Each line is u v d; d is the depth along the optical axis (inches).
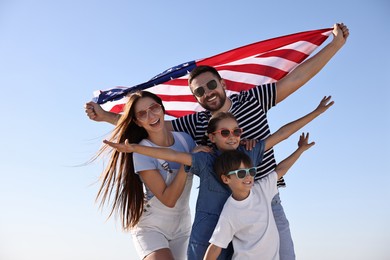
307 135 69.7
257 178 66.6
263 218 60.1
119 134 70.7
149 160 66.6
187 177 68.0
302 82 71.9
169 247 69.5
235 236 60.1
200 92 67.7
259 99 70.0
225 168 59.8
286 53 84.0
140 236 68.1
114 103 90.0
